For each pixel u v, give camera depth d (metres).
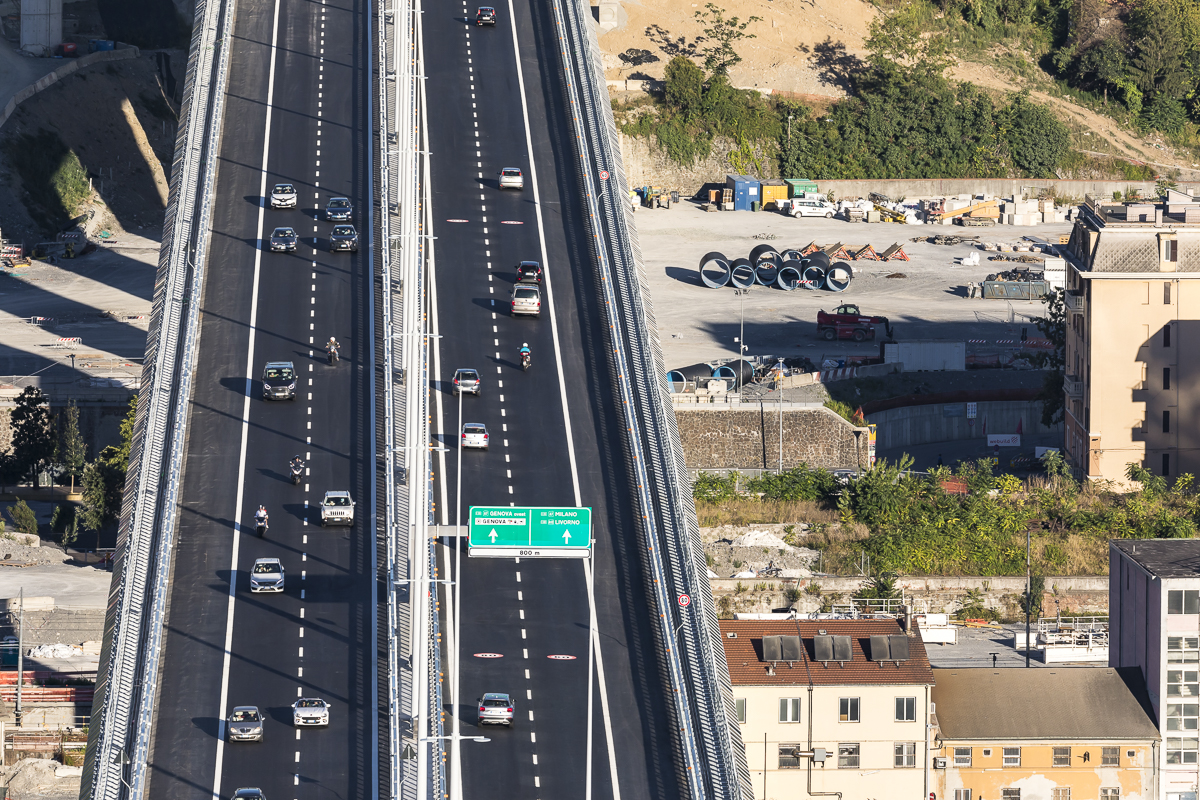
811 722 157.50
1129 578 168.12
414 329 164.25
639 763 138.75
